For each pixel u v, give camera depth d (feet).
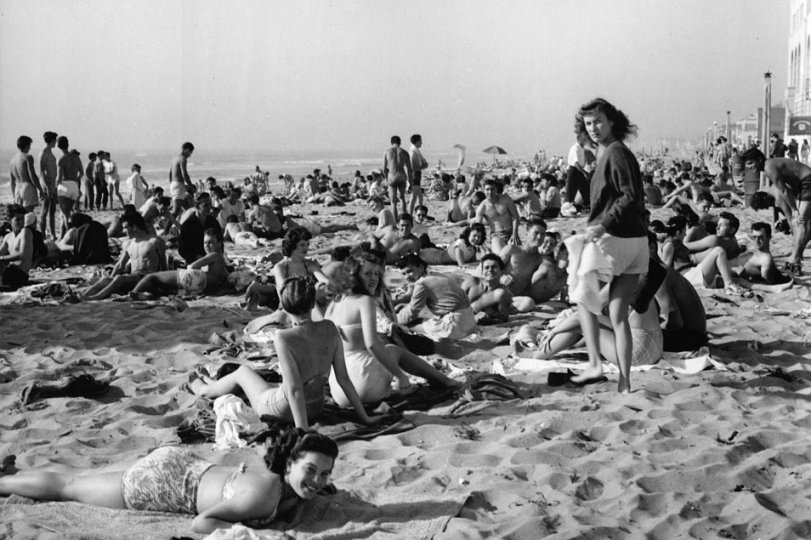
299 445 14.28
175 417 20.43
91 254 46.06
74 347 27.63
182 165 60.08
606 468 17.31
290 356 18.39
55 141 57.98
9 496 15.72
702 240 39.17
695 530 14.70
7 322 31.24
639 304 21.63
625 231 20.31
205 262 36.94
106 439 19.25
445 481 16.75
